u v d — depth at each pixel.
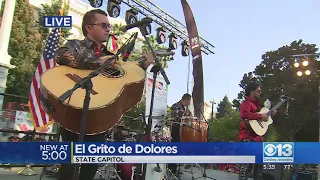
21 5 18.94
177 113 4.87
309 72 13.14
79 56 2.34
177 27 12.13
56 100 2.02
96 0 8.98
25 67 17.69
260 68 23.47
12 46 17.88
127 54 2.54
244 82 23.89
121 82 2.30
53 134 4.89
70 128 2.11
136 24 2.77
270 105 4.20
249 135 3.70
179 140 4.70
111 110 2.13
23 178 3.78
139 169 3.55
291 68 21.56
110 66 2.43
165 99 5.54
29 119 7.12
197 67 8.98
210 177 4.98
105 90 2.20
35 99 4.38
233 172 6.06
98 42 2.58
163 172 3.78
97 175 4.25
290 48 22.42
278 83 22.11
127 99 2.36
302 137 21.02
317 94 20.17
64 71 2.30
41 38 19.19
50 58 4.53
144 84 2.47
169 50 2.87
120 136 4.33
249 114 3.62
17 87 17.39
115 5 9.48
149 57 2.75
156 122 4.96
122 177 3.93
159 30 11.71
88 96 1.97
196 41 9.41
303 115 19.97
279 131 20.53
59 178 2.40
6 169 4.38
